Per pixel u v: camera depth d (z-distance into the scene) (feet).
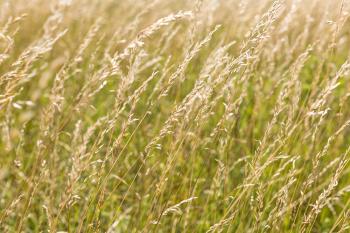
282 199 10.61
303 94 17.46
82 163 9.55
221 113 16.28
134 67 9.92
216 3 16.74
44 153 11.81
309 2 18.65
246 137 15.48
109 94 19.17
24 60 10.07
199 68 17.84
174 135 11.30
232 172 14.92
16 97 17.65
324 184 13.11
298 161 13.65
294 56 17.88
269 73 16.12
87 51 19.17
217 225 10.42
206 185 13.57
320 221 13.87
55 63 17.10
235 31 18.31
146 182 13.87
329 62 13.80
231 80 11.06
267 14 10.50
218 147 14.01
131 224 12.61
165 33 16.52
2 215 10.82
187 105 10.24
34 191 10.66
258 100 15.44
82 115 16.66
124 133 9.93
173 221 12.57
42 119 11.39
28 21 20.98
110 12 23.62
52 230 9.84
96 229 10.37
